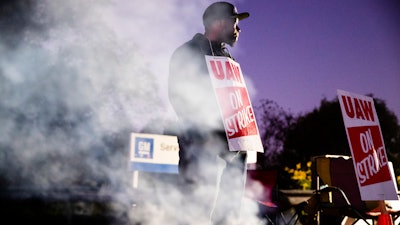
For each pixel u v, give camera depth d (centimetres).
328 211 459
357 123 418
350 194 503
